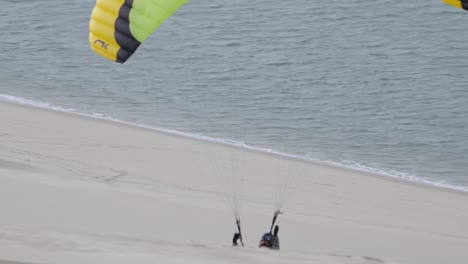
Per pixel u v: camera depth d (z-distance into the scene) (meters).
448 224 108.56
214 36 196.62
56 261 48.50
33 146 118.56
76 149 119.81
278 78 172.00
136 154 121.50
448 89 168.25
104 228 77.00
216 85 167.50
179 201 96.00
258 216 95.75
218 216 91.94
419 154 139.50
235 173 118.38
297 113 154.75
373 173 128.62
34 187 87.62
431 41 194.00
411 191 121.62
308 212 103.75
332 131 147.00
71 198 86.25
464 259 92.31
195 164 120.56
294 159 130.75
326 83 169.88
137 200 91.81
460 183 128.25
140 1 70.31
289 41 193.00
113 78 168.62
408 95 165.12
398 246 93.94
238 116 151.38
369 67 178.88
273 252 64.06
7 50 184.38
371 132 147.75
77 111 146.62
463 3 64.31
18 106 144.62
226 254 59.97
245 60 181.38
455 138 146.50
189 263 54.41
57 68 173.00
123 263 51.12
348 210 108.44
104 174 108.50
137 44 71.44
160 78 169.88
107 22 70.81
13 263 46.38
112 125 137.75
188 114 150.88
